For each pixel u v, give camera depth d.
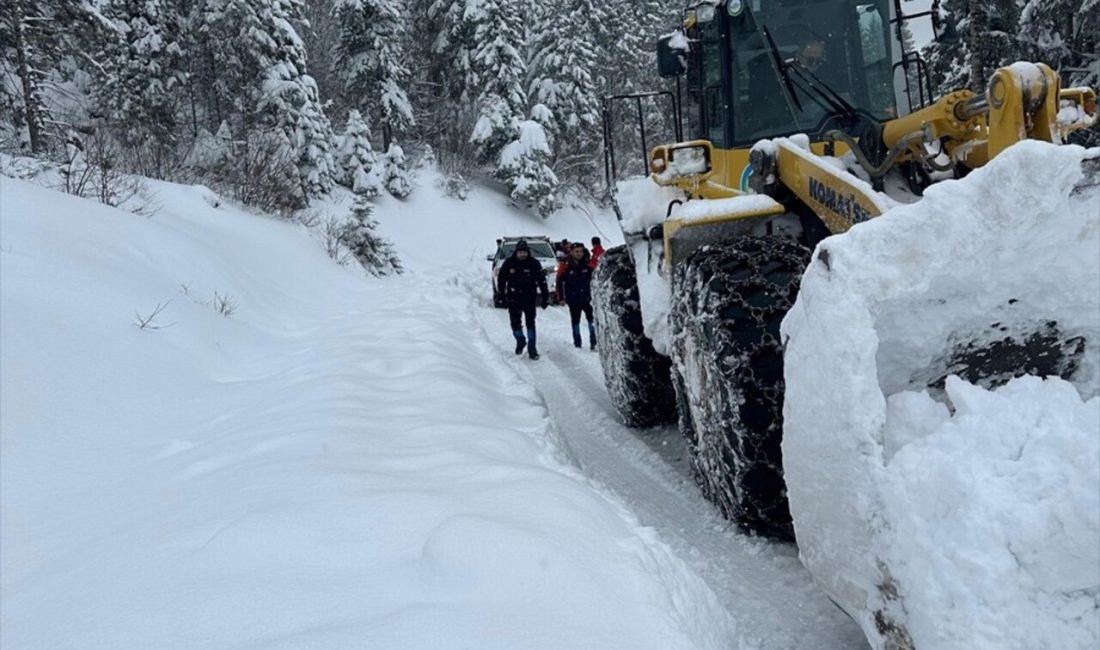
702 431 3.48
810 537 2.03
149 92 26.83
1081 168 1.96
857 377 1.87
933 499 1.72
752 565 3.14
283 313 10.92
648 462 4.76
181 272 9.24
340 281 16.16
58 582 2.74
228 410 5.36
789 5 4.31
